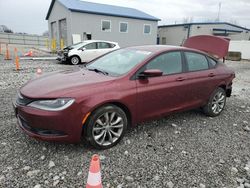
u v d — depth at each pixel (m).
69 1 22.91
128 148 3.45
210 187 2.69
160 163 3.11
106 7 24.58
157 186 2.66
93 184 1.98
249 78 10.87
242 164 3.19
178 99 4.16
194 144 3.70
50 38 26.41
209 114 4.97
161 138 3.83
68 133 3.02
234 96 7.04
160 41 35.75
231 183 2.77
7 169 2.81
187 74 4.29
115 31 22.89
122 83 3.42
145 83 3.64
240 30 35.22
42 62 13.41
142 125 4.32
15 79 7.94
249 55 21.91
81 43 13.38
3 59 14.08
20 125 3.25
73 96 2.99
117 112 3.38
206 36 6.91
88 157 3.15
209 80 4.66
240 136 4.11
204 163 3.16
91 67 4.23
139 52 4.11
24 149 3.27
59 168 2.89
